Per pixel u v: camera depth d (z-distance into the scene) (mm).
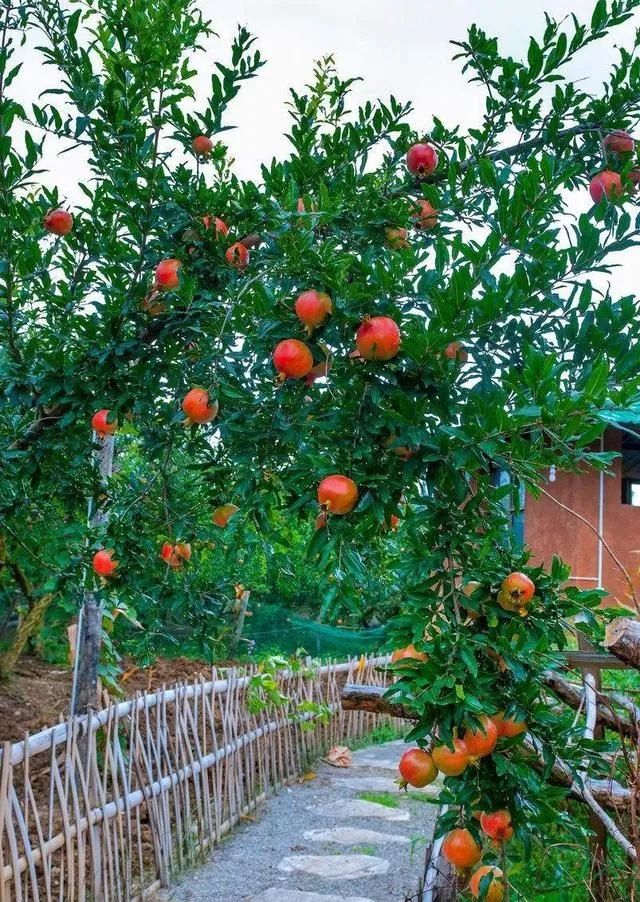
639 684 5152
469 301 1800
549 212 2428
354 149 2838
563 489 10148
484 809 2000
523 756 2072
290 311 1990
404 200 2506
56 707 7016
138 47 2746
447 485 1925
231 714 5547
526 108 2641
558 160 2531
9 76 2566
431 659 1778
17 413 3277
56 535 4684
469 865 2111
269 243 2508
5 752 3301
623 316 2010
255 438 2209
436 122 2828
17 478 3078
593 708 2947
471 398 1967
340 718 7637
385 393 1920
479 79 2707
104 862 3889
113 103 2754
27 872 3750
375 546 2480
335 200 1947
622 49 2559
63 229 2957
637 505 10148
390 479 1923
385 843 5086
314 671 7141
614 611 2020
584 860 3418
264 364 2301
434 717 1812
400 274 1909
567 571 2020
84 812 3875
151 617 3316
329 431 2014
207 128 2928
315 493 2010
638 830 2107
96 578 3391
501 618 1967
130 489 3314
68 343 2955
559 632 2057
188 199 2660
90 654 5195
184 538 3301
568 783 2703
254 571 7344
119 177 2717
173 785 4637
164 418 2971
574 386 2061
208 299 2611
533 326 2223
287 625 10516
